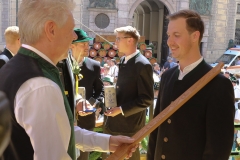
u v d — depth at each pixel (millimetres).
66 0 1251
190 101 1691
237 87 5371
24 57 1190
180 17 1753
